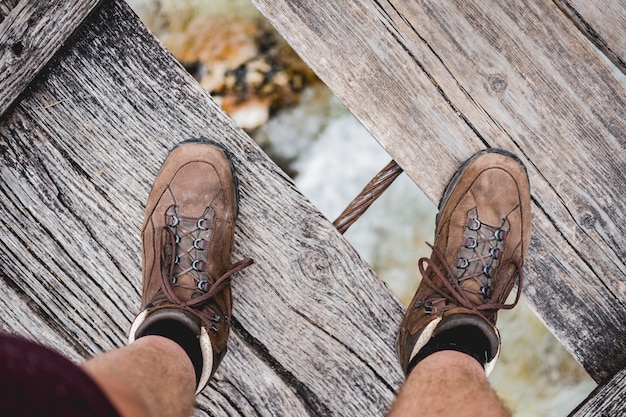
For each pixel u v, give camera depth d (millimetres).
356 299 1399
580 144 1369
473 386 1072
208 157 1368
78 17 1305
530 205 1379
